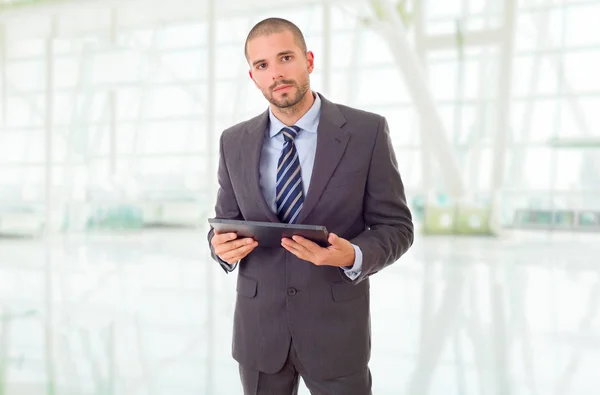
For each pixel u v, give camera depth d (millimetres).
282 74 1666
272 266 1798
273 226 1523
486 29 15578
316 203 1733
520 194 18359
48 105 18891
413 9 16234
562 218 18016
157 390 3654
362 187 1782
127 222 20938
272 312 1790
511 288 7211
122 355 4426
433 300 6453
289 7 19234
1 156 21078
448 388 3639
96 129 21234
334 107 1847
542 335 4945
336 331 1759
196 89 21500
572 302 6340
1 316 5766
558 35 17688
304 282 1760
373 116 1848
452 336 4918
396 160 1885
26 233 17312
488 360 4219
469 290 7074
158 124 21891
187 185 21797
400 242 1768
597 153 17688
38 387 3709
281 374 1838
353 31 19562
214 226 1683
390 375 3904
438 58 18312
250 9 19469
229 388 3691
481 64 17859
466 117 18078
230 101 20953
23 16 15727
